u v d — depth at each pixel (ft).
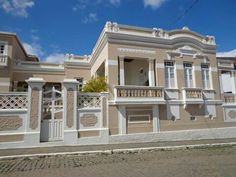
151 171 22.93
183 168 24.18
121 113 45.47
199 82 55.72
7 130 36.40
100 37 52.47
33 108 38.11
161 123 49.34
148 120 48.14
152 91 48.42
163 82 51.80
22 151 33.86
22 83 68.85
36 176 21.57
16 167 25.45
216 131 54.65
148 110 48.52
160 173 22.06
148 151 36.50
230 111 58.23
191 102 52.08
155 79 51.44
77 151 34.12
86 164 26.84
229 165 25.61
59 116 40.96
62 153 32.48
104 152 34.24
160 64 52.29
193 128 52.31
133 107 47.19
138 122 47.09
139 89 47.37
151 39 52.01
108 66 47.26
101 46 53.78
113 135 43.83
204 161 28.09
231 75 65.36
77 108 41.47
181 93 53.06
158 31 53.67
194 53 56.59
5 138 35.99
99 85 46.52
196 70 55.98
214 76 57.98
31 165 26.45
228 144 43.09
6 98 37.22
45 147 37.50
